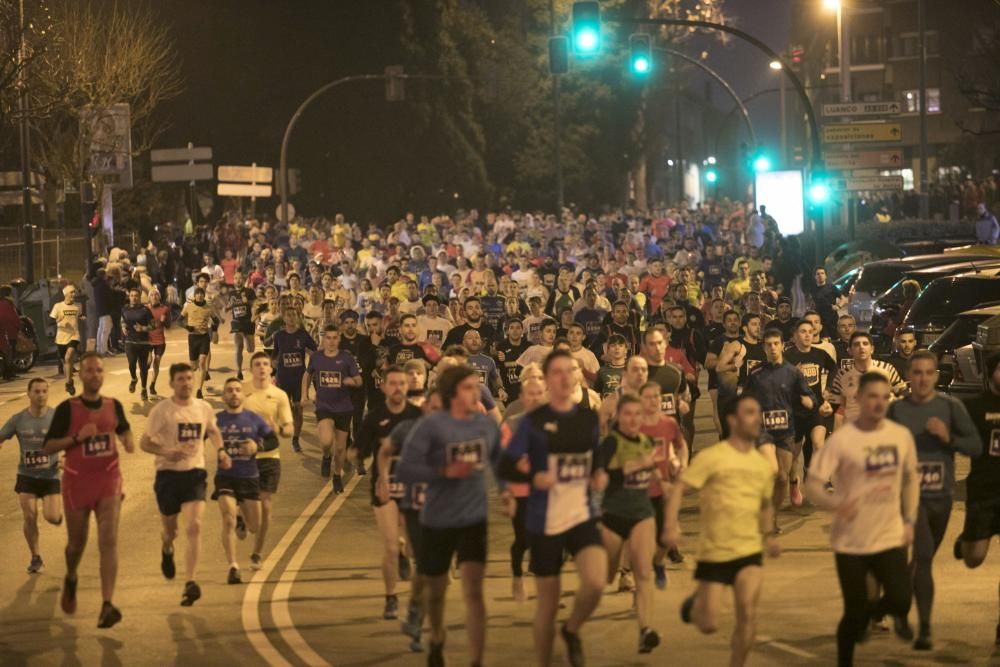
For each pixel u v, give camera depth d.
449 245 69.19
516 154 140.38
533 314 40.09
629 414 18.39
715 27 54.34
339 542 26.25
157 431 21.59
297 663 18.27
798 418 26.97
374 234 83.31
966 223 75.00
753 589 16.08
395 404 20.45
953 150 143.62
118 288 61.97
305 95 118.56
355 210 119.75
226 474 23.25
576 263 68.12
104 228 78.44
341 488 31.52
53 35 67.38
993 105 74.94
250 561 24.66
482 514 16.77
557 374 16.47
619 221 92.88
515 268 68.75
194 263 82.94
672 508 16.42
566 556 24.97
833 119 59.72
